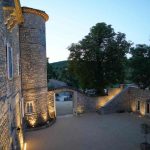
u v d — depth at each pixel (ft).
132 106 102.37
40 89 78.64
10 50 38.29
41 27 78.89
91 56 111.34
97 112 102.58
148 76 93.15
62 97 152.56
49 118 86.58
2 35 29.27
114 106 102.32
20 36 72.18
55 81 164.55
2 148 25.54
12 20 34.65
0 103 24.89
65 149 58.23
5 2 33.35
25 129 73.00
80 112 100.73
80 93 100.07
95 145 60.80
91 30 113.80
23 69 73.51
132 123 83.66
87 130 75.36
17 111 47.93
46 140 65.51
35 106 76.54
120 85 117.08
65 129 76.89
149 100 87.51
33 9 73.56
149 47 94.38
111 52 110.52
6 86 30.89
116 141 63.82
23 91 73.72
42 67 79.87
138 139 65.21
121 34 113.19
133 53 96.94
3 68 29.04
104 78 113.70
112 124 82.79
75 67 114.62
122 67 113.29
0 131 24.39
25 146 60.39
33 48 75.51
